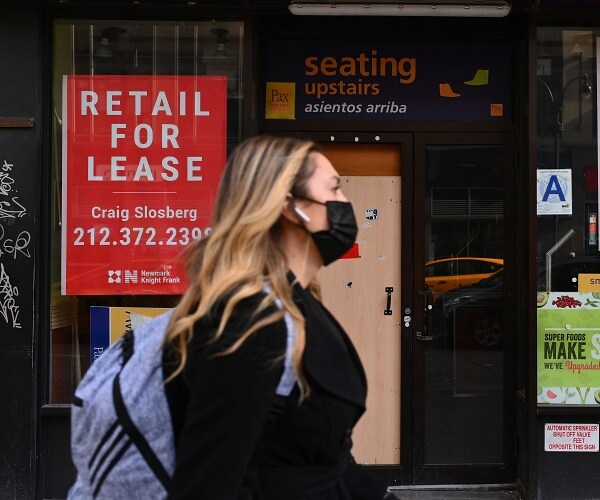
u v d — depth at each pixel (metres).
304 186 1.61
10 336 5.05
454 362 5.54
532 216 5.13
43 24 5.14
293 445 1.50
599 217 5.24
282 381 1.42
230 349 1.37
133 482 1.46
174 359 1.48
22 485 5.02
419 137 5.58
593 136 5.27
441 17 5.38
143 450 1.46
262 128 5.58
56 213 5.21
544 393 5.18
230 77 5.26
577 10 5.13
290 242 1.66
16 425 5.04
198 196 5.21
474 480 5.49
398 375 5.57
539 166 5.27
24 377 5.04
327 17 5.40
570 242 5.24
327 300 5.59
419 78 5.60
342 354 1.57
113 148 5.23
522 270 5.34
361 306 5.59
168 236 5.21
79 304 5.21
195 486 1.34
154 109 5.24
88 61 5.26
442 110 5.60
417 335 5.54
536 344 5.13
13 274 5.07
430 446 5.53
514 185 5.57
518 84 5.50
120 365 1.56
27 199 5.08
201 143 5.23
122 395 1.48
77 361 5.23
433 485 5.49
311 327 1.50
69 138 5.22
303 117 5.60
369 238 5.61
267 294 1.46
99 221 5.21
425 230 5.57
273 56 5.62
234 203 1.57
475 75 5.60
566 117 5.29
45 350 5.17
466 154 5.59
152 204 5.21
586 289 5.21
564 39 5.30
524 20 5.24
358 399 1.57
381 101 5.59
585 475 5.11
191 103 5.24
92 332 5.22
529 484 5.08
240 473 1.34
